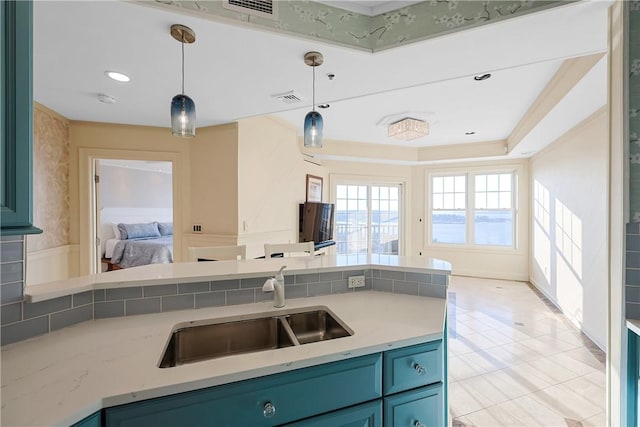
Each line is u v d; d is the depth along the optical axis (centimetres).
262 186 368
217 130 338
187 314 135
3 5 72
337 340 107
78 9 141
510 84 282
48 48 176
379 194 598
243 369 87
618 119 139
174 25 154
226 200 334
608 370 148
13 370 86
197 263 181
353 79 214
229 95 248
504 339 290
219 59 189
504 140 490
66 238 324
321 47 174
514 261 530
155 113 301
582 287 310
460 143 521
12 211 73
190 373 85
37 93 250
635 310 136
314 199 506
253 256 352
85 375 84
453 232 582
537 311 369
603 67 198
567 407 192
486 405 194
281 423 92
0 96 71
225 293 148
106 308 129
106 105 279
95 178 342
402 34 172
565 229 359
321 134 192
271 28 159
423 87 287
